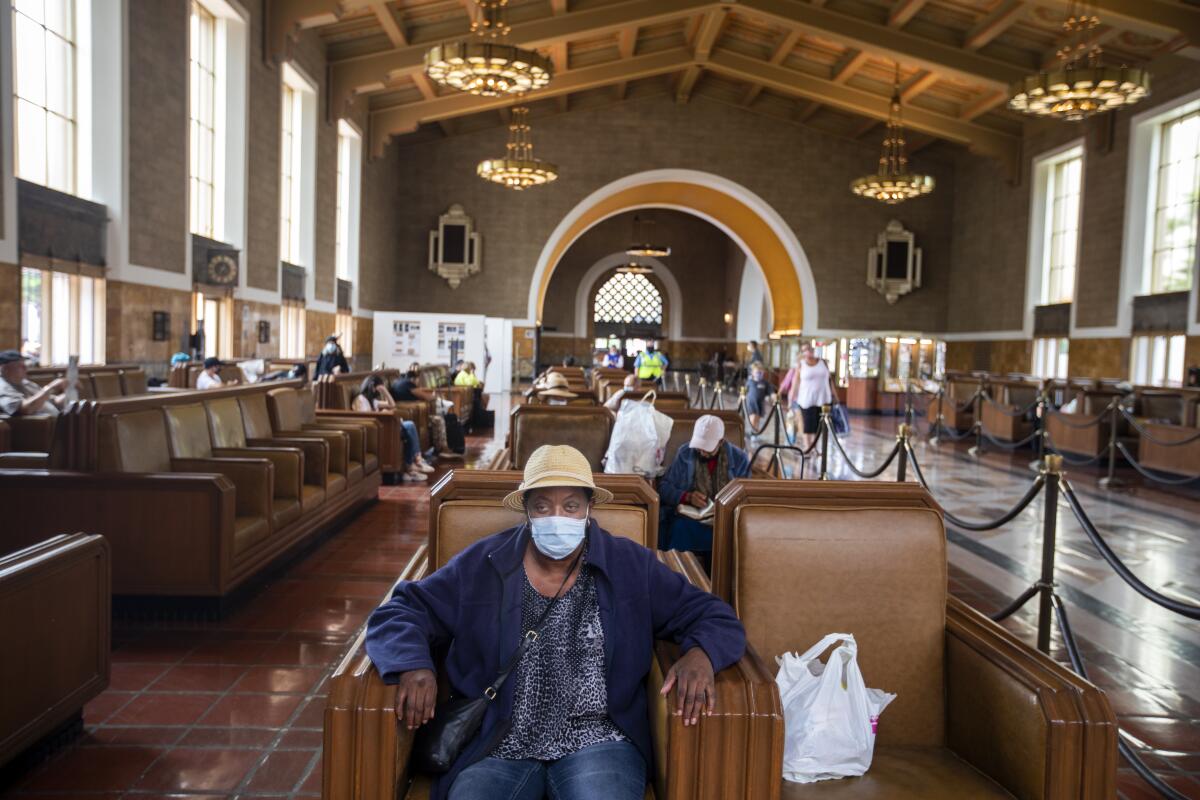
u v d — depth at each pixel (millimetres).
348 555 6219
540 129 24844
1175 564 6410
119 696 3646
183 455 5426
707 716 1921
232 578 4695
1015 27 15969
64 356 9789
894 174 18891
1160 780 2893
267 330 14875
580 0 17047
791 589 2436
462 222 24641
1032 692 2055
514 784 2025
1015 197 21703
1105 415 11844
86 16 9953
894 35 16875
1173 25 13219
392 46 17891
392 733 1905
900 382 23375
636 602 2193
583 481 2131
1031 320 20953
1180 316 15453
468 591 2189
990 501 9156
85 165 10070
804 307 25391
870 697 2344
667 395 7723
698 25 19812
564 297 40344
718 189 25672
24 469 4652
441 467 10867
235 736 3295
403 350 20828
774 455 6707
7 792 2850
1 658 2787
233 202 13578
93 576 3324
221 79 13398
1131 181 17000
